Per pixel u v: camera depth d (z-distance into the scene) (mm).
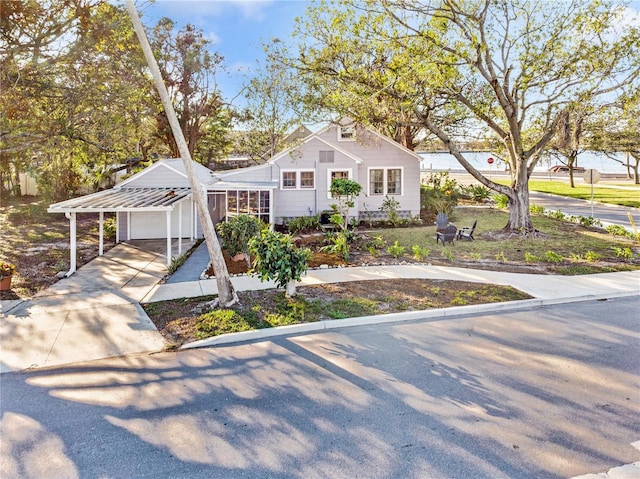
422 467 3609
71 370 5664
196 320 7488
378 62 14422
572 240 15188
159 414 4523
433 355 6020
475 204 26422
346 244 14219
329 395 4887
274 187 17281
